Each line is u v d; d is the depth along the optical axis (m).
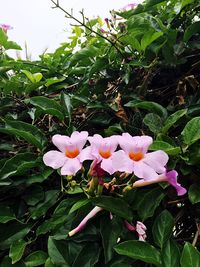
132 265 0.28
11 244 0.31
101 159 0.25
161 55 0.35
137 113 0.32
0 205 0.33
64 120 0.36
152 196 0.28
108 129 0.33
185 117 0.31
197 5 0.36
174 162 0.28
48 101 0.35
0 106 0.39
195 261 0.24
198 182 0.29
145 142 0.25
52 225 0.29
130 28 0.35
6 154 0.37
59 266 0.27
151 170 0.24
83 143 0.26
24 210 0.32
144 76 0.36
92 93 0.37
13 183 0.32
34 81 0.40
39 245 0.32
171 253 0.26
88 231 0.28
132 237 0.27
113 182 0.27
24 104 0.40
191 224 0.31
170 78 0.36
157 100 0.36
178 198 0.30
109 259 0.26
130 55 0.38
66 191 0.30
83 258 0.27
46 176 0.32
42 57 0.46
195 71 0.36
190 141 0.28
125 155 0.24
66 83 0.42
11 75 0.46
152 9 0.39
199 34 0.36
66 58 0.46
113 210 0.26
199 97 0.33
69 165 0.25
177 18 0.36
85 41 0.48
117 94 0.36
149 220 0.29
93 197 0.27
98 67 0.37
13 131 0.32
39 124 0.37
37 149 0.35
